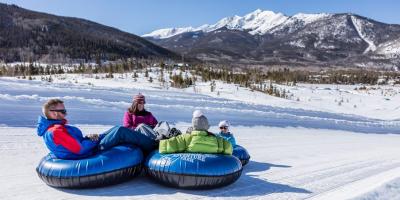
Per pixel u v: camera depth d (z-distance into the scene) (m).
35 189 6.38
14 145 9.07
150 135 7.18
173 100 18.67
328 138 15.35
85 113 13.13
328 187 7.40
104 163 6.34
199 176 6.44
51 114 6.36
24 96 13.74
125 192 6.37
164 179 6.54
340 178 8.20
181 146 6.75
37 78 29.48
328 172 8.73
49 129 6.32
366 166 9.80
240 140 12.55
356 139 16.05
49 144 6.35
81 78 30.77
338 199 6.39
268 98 30.12
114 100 17.06
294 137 14.46
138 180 6.97
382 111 31.95
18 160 8.04
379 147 14.07
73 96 16.38
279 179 7.79
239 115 17.34
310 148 12.27
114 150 6.59
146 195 6.28
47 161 6.42
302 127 17.42
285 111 21.64
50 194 6.18
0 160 7.94
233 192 6.66
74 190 6.36
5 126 10.55
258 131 14.77
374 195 6.46
